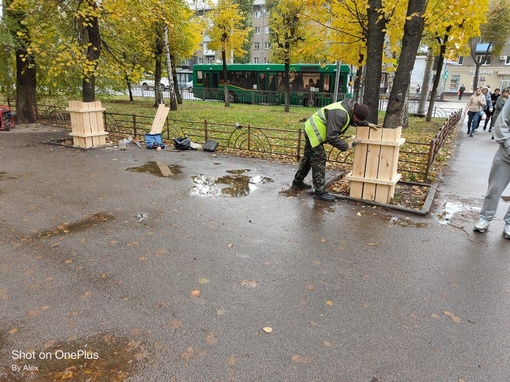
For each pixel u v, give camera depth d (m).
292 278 3.37
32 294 3.05
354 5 7.96
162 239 4.12
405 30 6.49
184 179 6.51
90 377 2.23
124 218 4.70
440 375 2.29
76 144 9.23
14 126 12.45
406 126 14.41
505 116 4.08
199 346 2.50
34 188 5.88
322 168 5.41
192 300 3.01
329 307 2.95
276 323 2.75
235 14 21.30
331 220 4.75
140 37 12.41
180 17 17.62
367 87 7.59
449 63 39.88
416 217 4.89
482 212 4.40
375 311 2.91
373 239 4.21
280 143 10.24
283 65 26.33
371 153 5.26
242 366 2.33
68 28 10.59
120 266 3.52
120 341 2.54
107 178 6.50
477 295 3.15
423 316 2.86
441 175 7.12
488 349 2.52
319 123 5.21
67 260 3.62
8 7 10.47
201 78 30.92
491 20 28.02
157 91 21.86
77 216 4.75
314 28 14.38
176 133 11.06
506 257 3.82
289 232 4.37
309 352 2.46
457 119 14.54
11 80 13.70
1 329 2.63
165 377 2.24
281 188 6.09
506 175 4.15
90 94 9.95
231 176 6.76
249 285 3.25
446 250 3.96
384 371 2.31
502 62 41.53
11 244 3.94
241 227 4.49
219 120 15.81
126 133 11.01
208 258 3.71
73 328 2.66
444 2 7.25
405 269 3.56
